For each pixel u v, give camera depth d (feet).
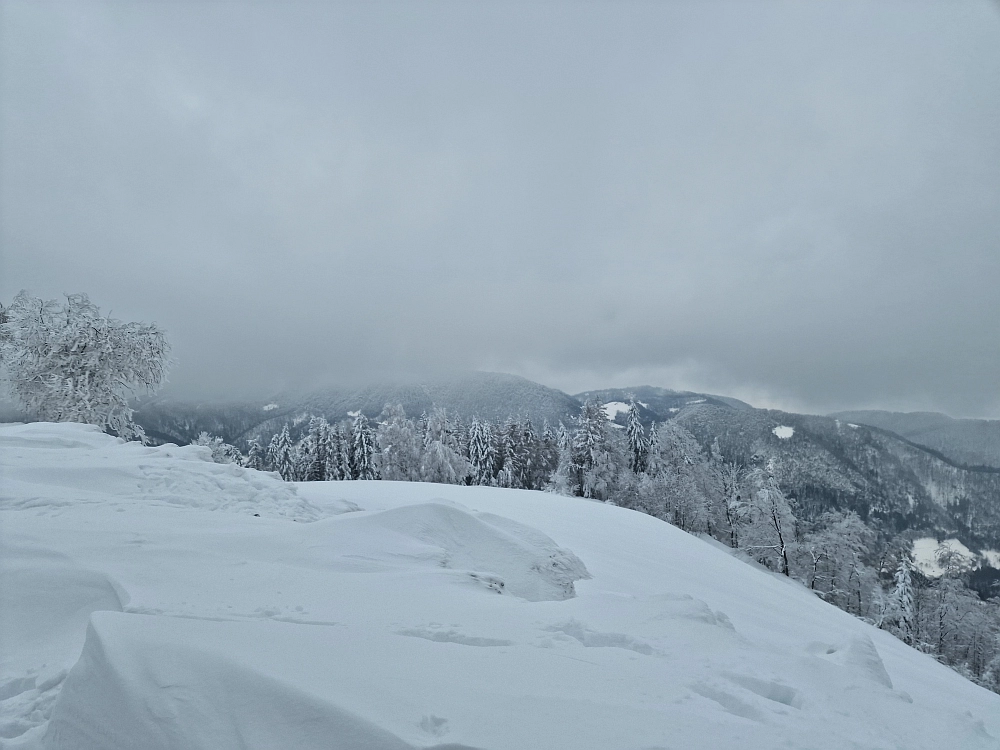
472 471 175.11
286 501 36.70
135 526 24.49
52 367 73.15
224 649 10.89
